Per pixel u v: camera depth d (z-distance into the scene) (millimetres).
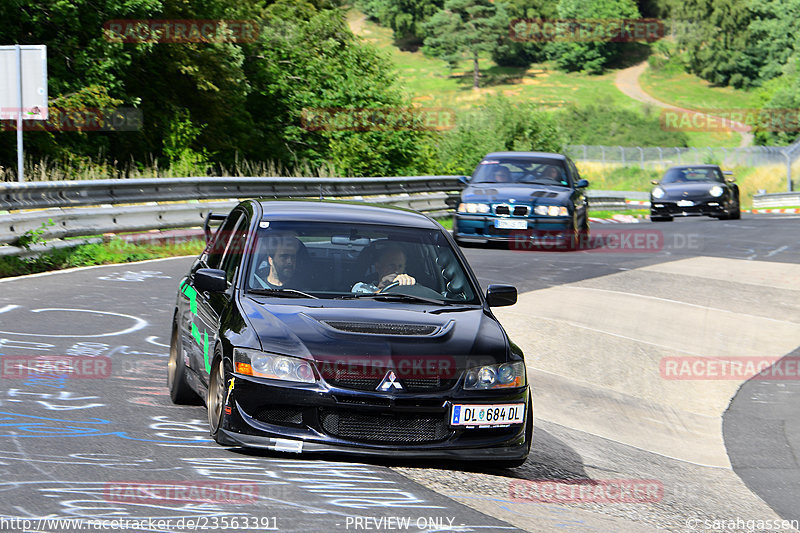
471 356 22219
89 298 44375
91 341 35188
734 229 94625
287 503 18609
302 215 26453
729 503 24578
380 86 135625
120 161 104188
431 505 19578
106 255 58125
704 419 34312
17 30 94312
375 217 27016
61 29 97750
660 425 33062
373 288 24922
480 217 71188
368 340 21875
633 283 57969
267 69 132375
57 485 18828
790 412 35406
